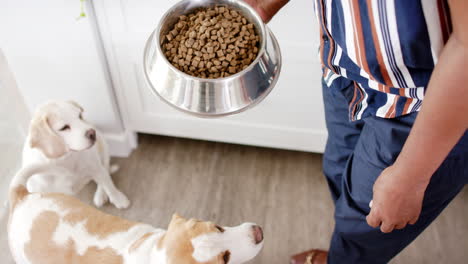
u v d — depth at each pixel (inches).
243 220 66.0
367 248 46.7
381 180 31.7
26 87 62.4
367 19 28.4
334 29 32.4
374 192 33.1
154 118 67.3
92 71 58.7
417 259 62.6
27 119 68.6
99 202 66.6
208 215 66.4
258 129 66.7
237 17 35.4
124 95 63.9
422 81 30.5
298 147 69.3
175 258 40.0
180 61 34.0
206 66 34.0
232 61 34.0
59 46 55.7
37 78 60.7
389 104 35.0
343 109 45.6
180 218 43.5
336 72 37.5
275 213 66.8
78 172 58.6
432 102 23.5
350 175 44.4
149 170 71.2
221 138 69.6
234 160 72.4
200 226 41.6
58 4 50.5
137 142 73.8
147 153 73.1
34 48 56.3
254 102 33.4
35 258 47.4
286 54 54.2
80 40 54.6
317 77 57.0
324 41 36.3
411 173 28.3
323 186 69.7
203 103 32.4
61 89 62.2
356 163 42.1
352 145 49.2
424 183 29.5
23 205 49.0
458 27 20.8
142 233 47.6
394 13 26.7
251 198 68.2
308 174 71.1
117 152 72.2
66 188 59.7
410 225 41.8
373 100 36.5
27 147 57.1
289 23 50.6
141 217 66.2
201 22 34.9
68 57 57.1
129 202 67.1
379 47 29.2
